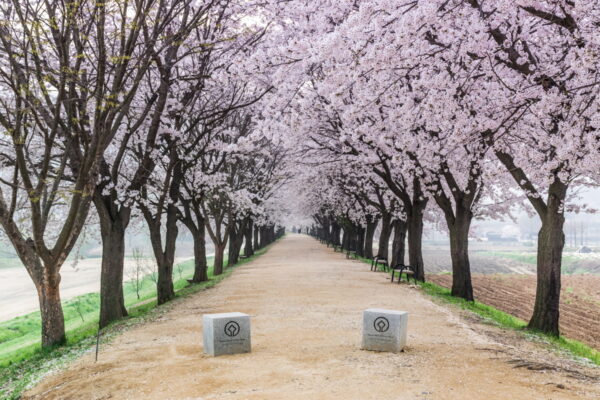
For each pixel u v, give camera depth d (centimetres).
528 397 672
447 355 944
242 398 688
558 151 1024
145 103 2044
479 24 1002
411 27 970
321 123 2416
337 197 4488
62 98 1300
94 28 1692
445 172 1934
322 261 4266
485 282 4331
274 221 6550
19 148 1217
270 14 1809
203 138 2520
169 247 2227
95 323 2172
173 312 1720
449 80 1166
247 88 2408
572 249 14712
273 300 1853
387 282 2492
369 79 1268
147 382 809
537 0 959
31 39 1159
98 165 1339
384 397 675
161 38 1360
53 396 821
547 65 1117
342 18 1446
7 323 2989
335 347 1022
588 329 2177
